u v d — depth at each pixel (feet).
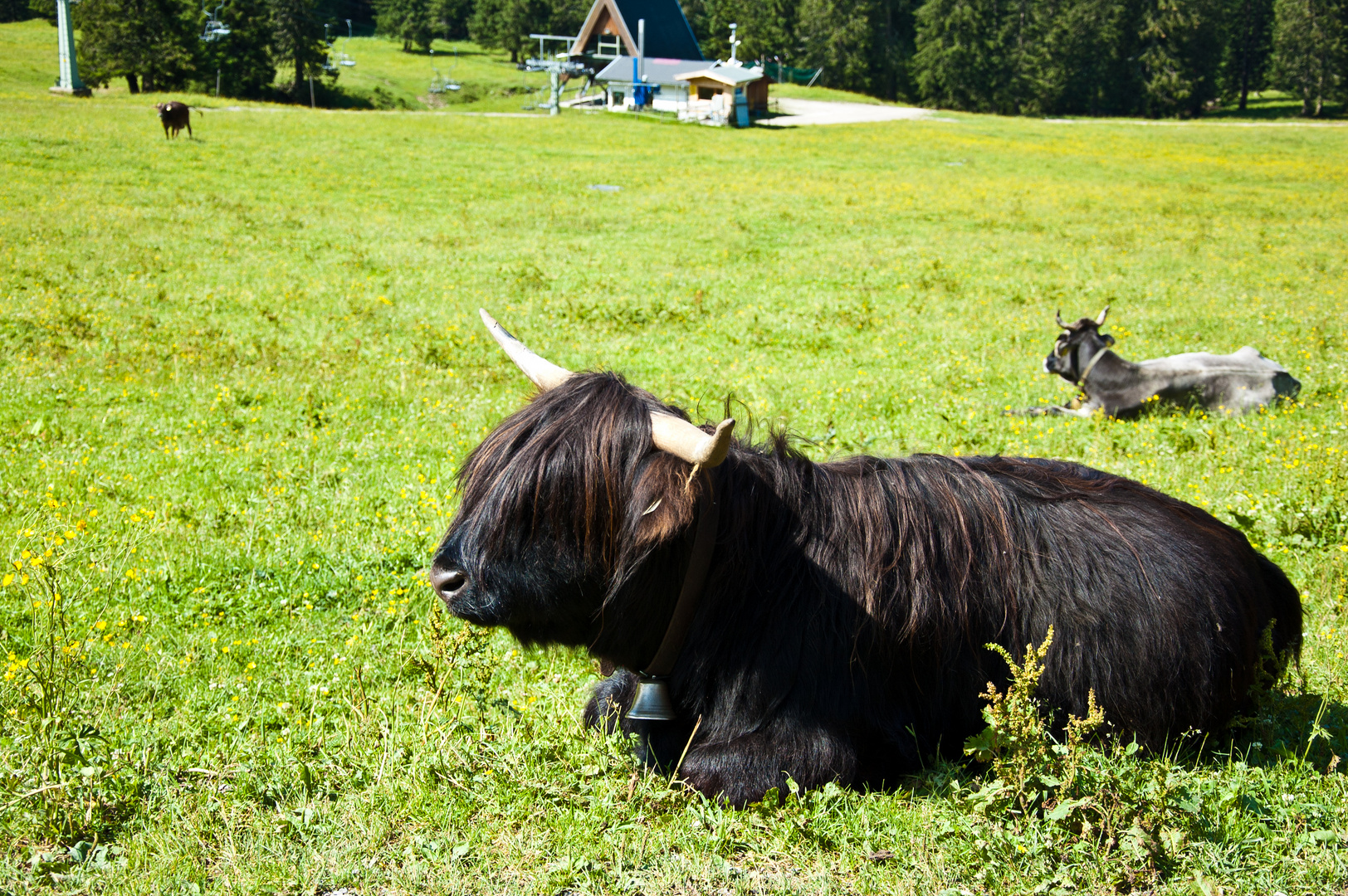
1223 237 74.59
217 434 27.22
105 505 21.61
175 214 71.46
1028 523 11.98
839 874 10.06
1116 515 12.32
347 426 28.30
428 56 394.32
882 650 11.25
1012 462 13.21
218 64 264.72
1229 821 10.63
